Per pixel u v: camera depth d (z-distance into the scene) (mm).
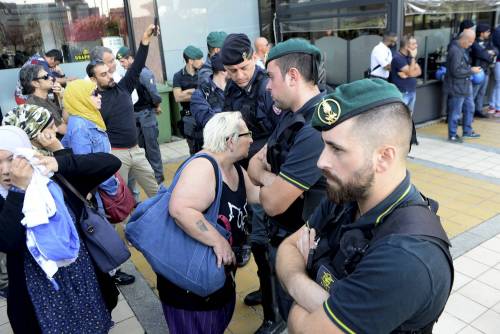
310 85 1692
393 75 6008
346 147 946
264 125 2502
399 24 6184
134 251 3578
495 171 4984
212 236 1747
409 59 5926
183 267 1744
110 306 2016
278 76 1694
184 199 1719
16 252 1637
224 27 7621
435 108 7410
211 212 1809
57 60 5809
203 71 3727
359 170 951
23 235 1591
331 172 995
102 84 3535
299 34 7855
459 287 2838
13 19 6113
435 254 874
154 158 4996
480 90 7309
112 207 2514
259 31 8023
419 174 4992
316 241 1225
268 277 2328
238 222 1950
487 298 2713
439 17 7215
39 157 1654
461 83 5918
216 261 1756
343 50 7281
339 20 6973
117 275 3104
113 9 6707
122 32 6879
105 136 3055
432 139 6395
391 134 932
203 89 3557
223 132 1811
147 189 3975
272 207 1705
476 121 7266
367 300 880
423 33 7066
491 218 3838
